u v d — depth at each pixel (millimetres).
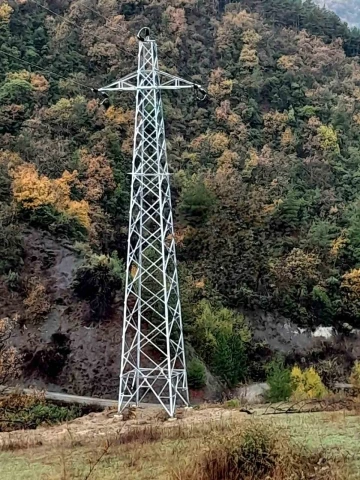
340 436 17188
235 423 18062
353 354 75188
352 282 79188
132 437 20953
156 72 36938
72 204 66312
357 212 89375
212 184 85625
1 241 57156
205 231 79188
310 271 78938
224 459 13398
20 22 95000
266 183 90938
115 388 50469
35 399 39344
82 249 60094
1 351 48344
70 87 87938
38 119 79312
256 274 76625
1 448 22125
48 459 18875
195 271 74938
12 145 73250
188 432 20500
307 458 13906
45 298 54719
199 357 59000
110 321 54594
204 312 63844
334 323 77125
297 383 48406
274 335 72500
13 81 82125
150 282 54844
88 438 23047
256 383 62781
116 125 84562
